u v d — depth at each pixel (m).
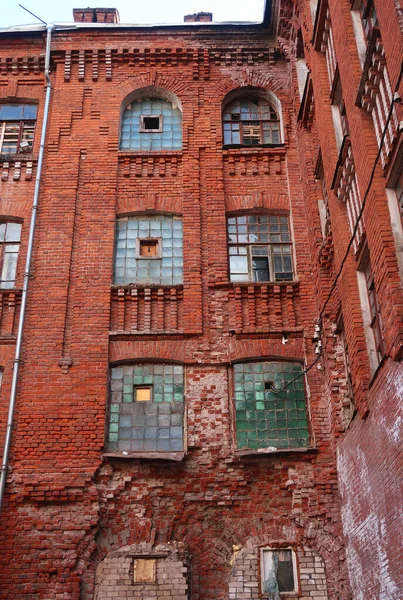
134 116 18.02
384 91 10.51
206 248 15.75
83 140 17.16
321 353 14.30
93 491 12.91
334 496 13.03
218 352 14.48
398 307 9.41
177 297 15.05
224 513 12.98
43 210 16.05
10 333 14.58
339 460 12.98
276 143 17.73
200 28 18.70
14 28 18.50
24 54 18.44
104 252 15.58
